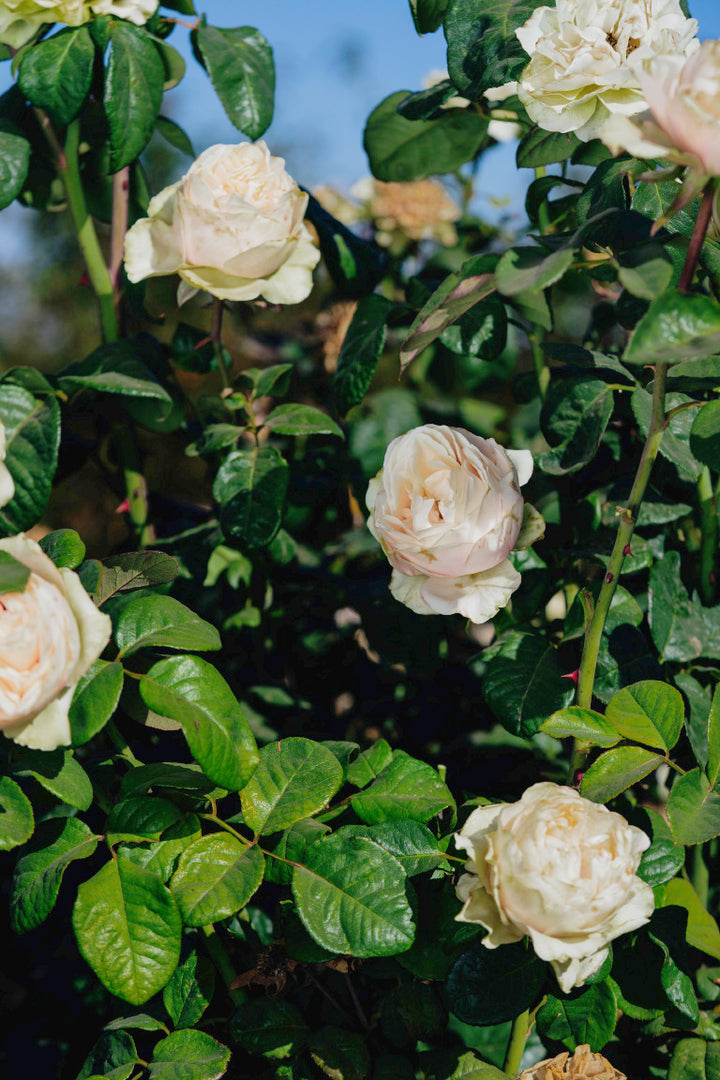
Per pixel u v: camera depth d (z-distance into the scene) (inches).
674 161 24.9
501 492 32.1
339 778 35.0
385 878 32.1
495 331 43.3
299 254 41.0
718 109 23.4
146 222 40.5
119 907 30.8
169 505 66.6
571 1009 34.3
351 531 64.0
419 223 76.2
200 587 57.8
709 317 23.8
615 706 34.0
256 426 48.9
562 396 42.1
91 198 58.4
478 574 33.5
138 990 29.7
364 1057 35.9
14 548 27.6
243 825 36.6
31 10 42.6
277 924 40.4
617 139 25.2
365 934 31.1
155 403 52.7
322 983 41.0
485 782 52.8
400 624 55.0
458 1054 36.3
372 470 65.2
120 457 56.0
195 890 31.3
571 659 47.7
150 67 44.2
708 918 38.3
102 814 46.8
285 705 54.9
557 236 35.7
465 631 55.9
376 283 57.3
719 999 43.4
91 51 42.6
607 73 34.7
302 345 77.8
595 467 52.1
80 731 29.7
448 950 33.0
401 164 56.2
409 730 57.8
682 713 33.5
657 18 36.5
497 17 40.6
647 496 46.3
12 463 42.6
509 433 77.8
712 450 30.7
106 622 28.4
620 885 27.8
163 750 51.1
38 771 31.2
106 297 53.6
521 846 28.2
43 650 26.6
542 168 51.1
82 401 52.2
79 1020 50.0
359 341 49.5
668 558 45.0
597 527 48.9
